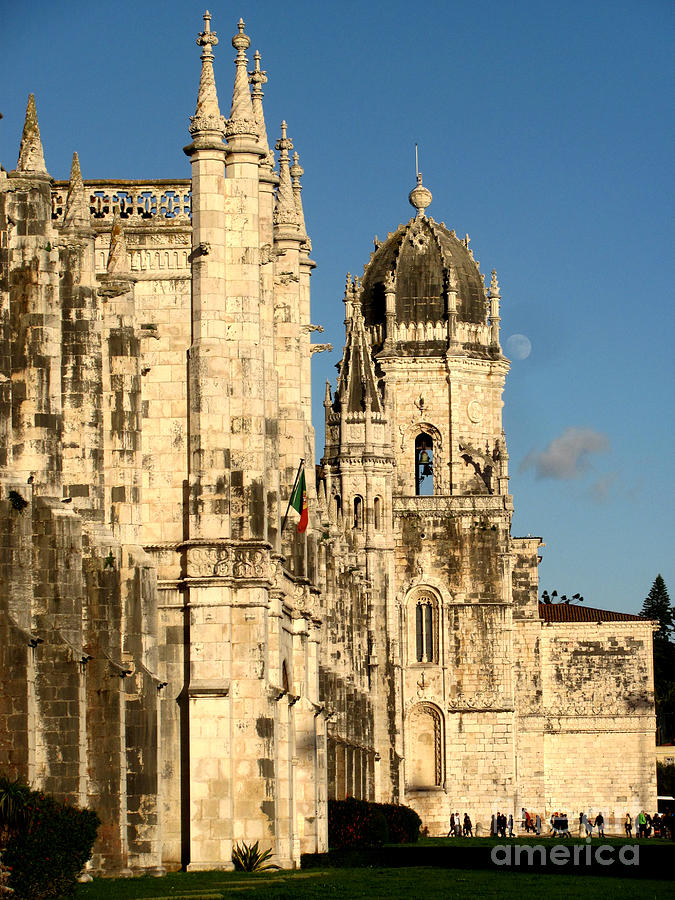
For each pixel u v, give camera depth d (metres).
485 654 145.38
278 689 73.44
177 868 71.81
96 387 68.12
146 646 68.62
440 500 146.62
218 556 73.25
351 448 140.00
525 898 59.19
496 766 144.25
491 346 155.50
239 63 76.25
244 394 74.56
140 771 67.81
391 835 115.12
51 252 63.72
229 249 75.06
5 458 61.28
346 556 122.31
